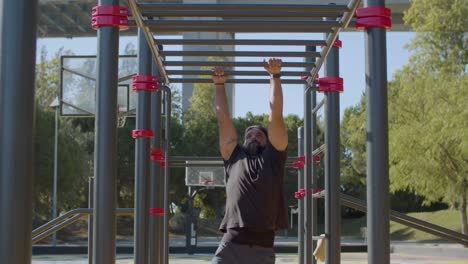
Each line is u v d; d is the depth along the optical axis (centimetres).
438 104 2255
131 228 3853
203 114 3828
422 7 2439
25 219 242
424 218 3847
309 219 647
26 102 245
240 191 350
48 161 3434
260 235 347
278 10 390
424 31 2373
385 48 357
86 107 1293
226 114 384
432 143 2273
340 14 397
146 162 524
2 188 240
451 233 672
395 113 2408
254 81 568
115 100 376
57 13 3300
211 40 444
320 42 451
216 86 397
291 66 552
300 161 779
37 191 3441
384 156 347
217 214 4119
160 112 629
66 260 2034
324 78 537
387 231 341
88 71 1301
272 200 350
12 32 245
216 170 2125
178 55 486
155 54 477
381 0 358
